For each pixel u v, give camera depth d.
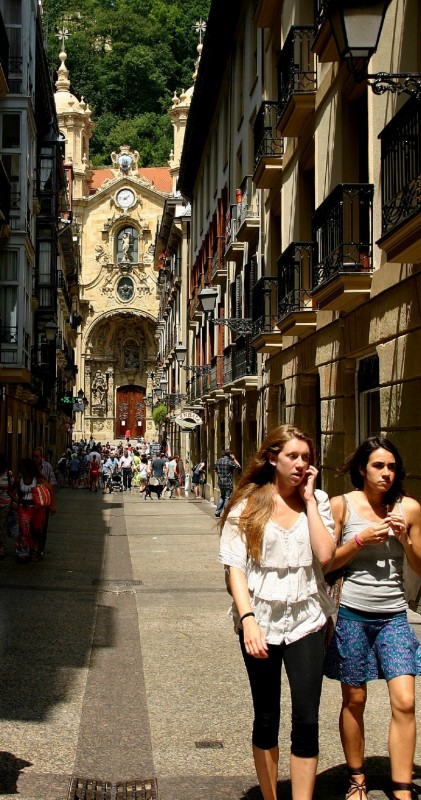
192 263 44.97
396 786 4.77
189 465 43.88
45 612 10.48
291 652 4.52
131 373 86.00
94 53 104.56
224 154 31.27
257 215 22.73
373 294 11.70
